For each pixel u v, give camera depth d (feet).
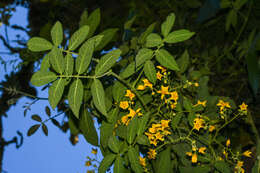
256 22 3.91
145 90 3.16
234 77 4.14
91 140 3.29
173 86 3.37
